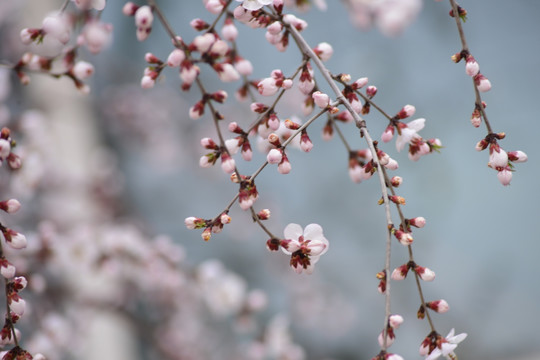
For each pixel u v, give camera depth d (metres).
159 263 3.83
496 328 5.19
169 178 5.79
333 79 1.53
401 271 1.32
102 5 1.72
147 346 4.93
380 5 2.53
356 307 5.53
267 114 1.57
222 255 5.55
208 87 5.17
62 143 4.68
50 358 2.91
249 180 1.42
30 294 3.05
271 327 3.89
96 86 5.35
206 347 4.57
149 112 5.54
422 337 5.24
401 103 4.67
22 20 4.52
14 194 3.05
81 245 3.71
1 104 2.93
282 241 1.39
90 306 3.89
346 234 5.60
